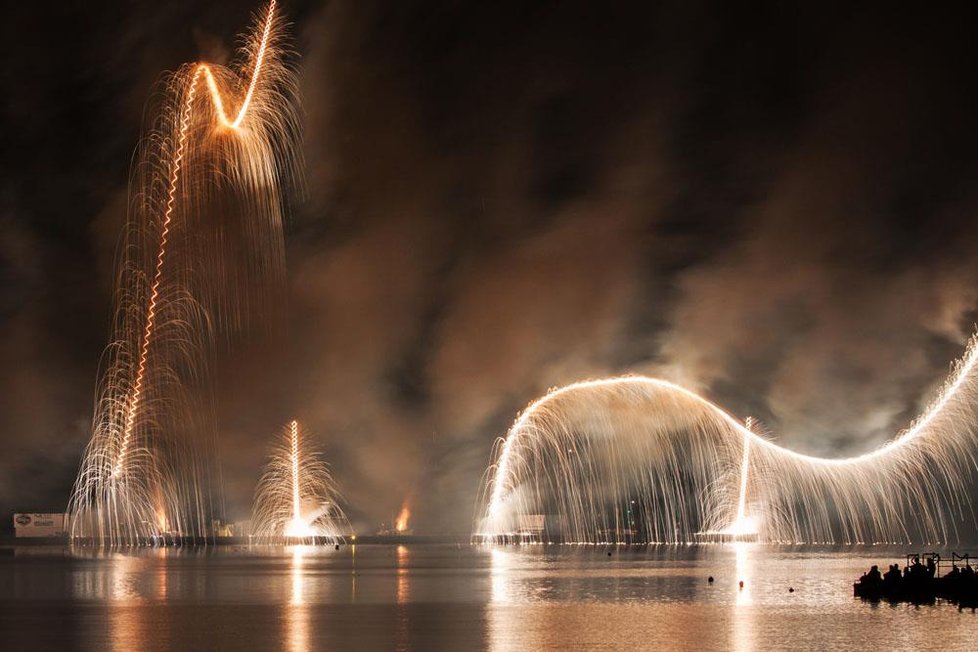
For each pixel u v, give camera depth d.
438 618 68.50
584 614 70.94
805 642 56.38
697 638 58.06
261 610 74.00
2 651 54.06
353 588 94.25
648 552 185.12
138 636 59.62
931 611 72.56
